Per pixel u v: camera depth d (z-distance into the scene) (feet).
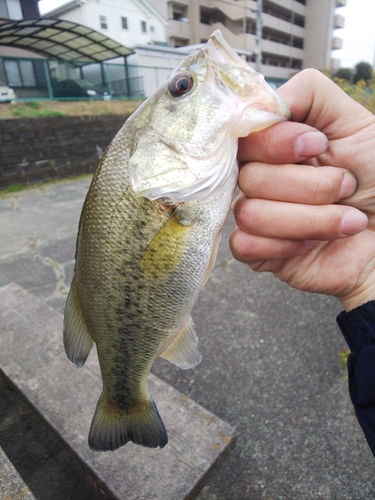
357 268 0.54
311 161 0.49
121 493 0.70
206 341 1.32
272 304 1.53
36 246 2.31
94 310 0.56
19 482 0.58
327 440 0.92
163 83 0.52
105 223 0.52
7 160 3.93
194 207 0.52
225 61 0.48
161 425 0.61
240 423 0.99
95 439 0.61
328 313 1.44
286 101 0.47
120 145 0.53
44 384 0.95
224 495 0.82
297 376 1.13
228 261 1.94
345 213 0.43
